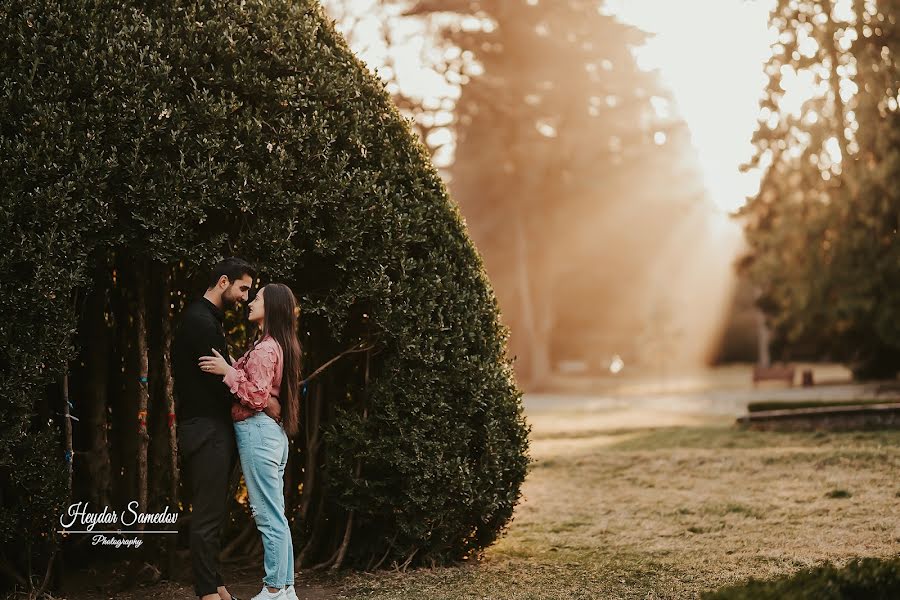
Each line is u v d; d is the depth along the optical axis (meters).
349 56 6.30
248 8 5.91
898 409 12.19
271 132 5.72
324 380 6.34
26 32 5.34
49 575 5.55
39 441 5.25
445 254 6.19
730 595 3.97
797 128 19.19
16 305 5.12
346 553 6.27
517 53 30.17
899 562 4.62
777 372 30.14
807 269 20.22
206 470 4.99
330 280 6.00
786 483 9.02
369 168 6.00
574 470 10.94
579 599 5.37
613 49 29.62
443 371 6.04
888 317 19.52
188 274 5.70
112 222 5.34
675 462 10.70
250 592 5.77
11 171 5.16
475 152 32.56
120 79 5.36
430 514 6.00
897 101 17.84
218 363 4.97
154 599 5.57
